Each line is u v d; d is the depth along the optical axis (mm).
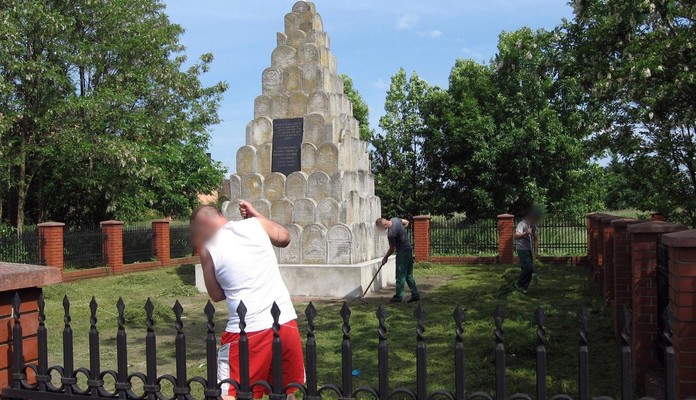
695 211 17594
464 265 20375
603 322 9211
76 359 8102
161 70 25766
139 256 21062
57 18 20312
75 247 18484
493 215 28125
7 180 20625
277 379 3502
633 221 7672
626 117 16938
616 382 6223
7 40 19047
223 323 10562
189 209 27172
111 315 11109
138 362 7891
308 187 14055
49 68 20609
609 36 12484
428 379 6508
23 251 16656
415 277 17266
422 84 33406
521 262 12945
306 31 14961
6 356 4199
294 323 4152
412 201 31438
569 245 20875
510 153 26953
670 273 4574
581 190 28453
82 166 23000
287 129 14523
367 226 14711
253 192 14477
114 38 23828
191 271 18984
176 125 25766
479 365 6930
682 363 4301
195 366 7543
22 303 4305
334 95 14758
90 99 21109
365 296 13352
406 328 9367
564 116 27000
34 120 20438
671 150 17344
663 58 12289
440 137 28625
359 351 7938
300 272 13461
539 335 3084
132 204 24438
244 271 4016
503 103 27766
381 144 33344
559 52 13531
